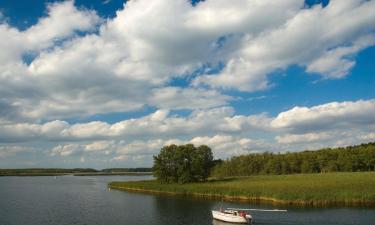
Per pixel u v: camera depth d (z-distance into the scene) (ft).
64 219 229.45
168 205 288.92
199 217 231.09
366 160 600.80
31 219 230.27
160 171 482.28
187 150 484.33
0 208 285.23
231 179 529.04
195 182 483.10
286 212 237.66
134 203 307.37
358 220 208.64
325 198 276.62
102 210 267.80
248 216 204.95
